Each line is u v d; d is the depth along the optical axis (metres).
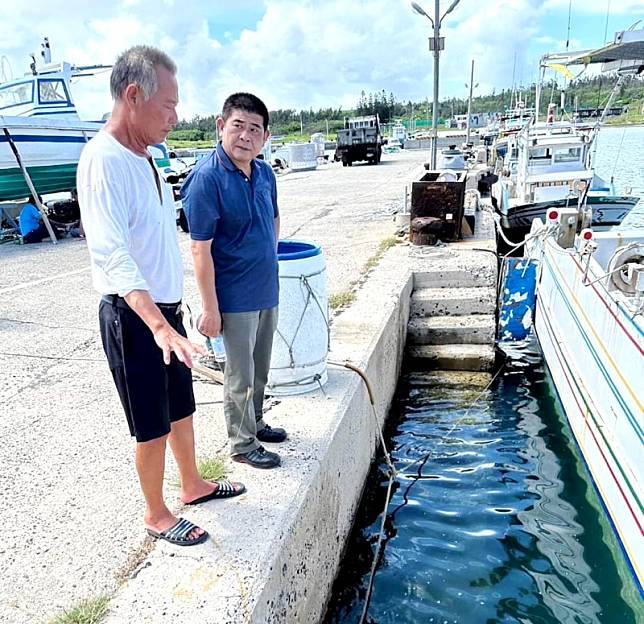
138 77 2.35
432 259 8.62
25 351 5.78
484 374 7.27
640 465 3.72
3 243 12.49
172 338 2.28
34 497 3.32
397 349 6.85
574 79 11.12
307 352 4.38
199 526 2.93
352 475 4.50
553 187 13.48
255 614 2.49
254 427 3.51
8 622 2.43
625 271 5.26
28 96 15.70
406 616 3.72
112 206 2.35
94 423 4.24
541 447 5.65
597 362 4.70
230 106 3.01
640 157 35.12
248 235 3.17
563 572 4.06
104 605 2.46
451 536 4.46
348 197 17.19
